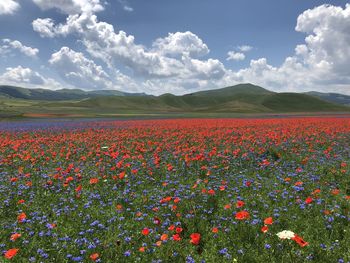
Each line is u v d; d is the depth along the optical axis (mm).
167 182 11523
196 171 13461
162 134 27484
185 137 25312
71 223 7973
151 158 15758
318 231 7211
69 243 6793
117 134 26641
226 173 12938
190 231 7348
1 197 9906
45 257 6016
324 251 6195
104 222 7965
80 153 18266
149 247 6543
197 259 6047
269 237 6773
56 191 10469
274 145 20172
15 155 16109
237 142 21031
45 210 8930
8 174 13086
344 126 32469
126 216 8484
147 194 10273
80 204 9414
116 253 6305
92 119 61094
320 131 27703
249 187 10812
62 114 86188
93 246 6383
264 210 8641
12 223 7891
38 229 7566
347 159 15469
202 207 8742
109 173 12977
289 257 5934
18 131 32938
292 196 9422
